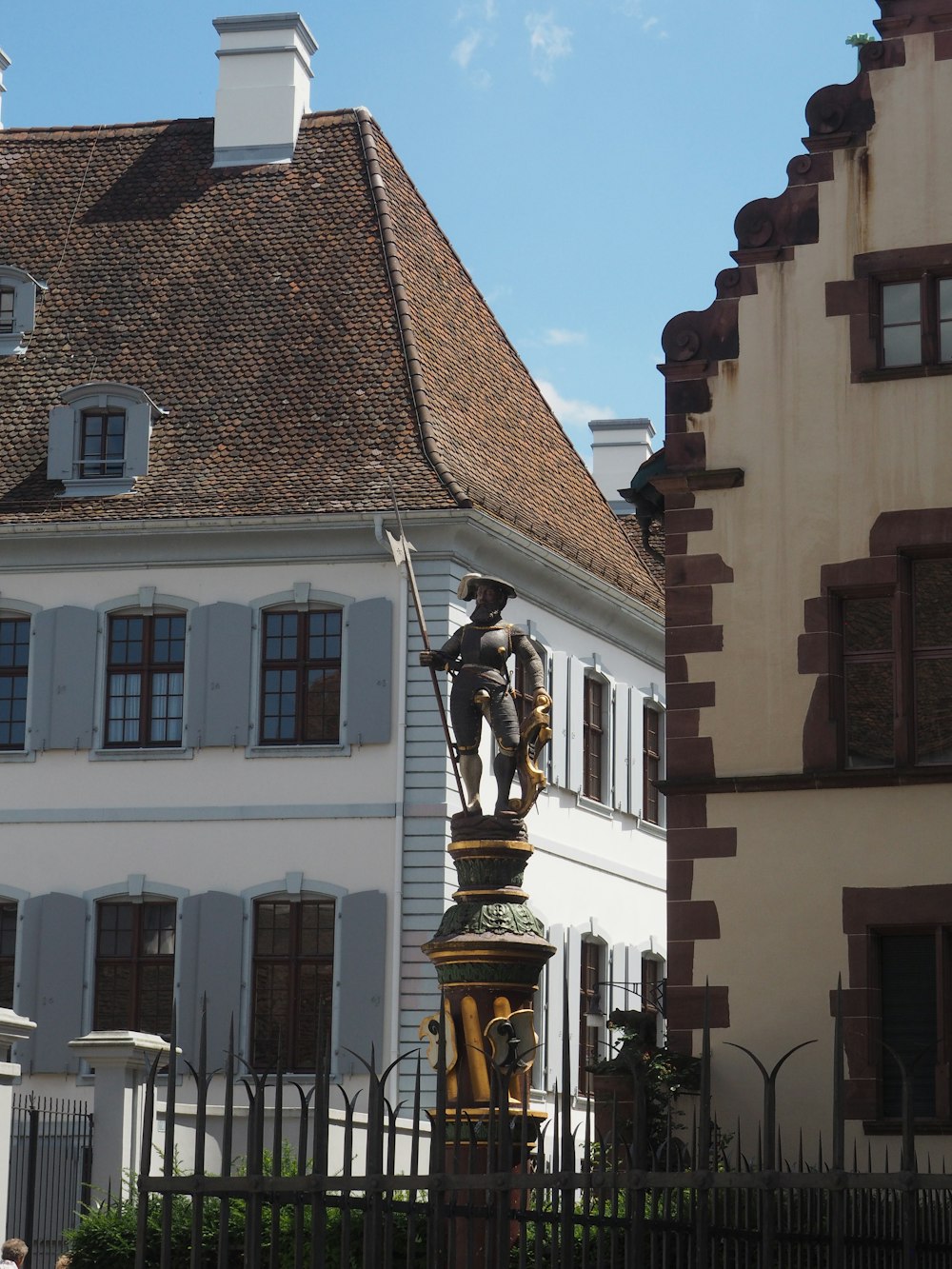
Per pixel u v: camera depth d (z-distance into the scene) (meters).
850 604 23.42
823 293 23.89
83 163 44.59
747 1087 22.34
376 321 40.22
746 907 22.84
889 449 23.38
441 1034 10.82
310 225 42.25
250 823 36.81
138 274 42.19
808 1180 9.73
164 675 37.84
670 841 23.27
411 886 35.88
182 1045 36.16
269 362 40.03
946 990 22.09
